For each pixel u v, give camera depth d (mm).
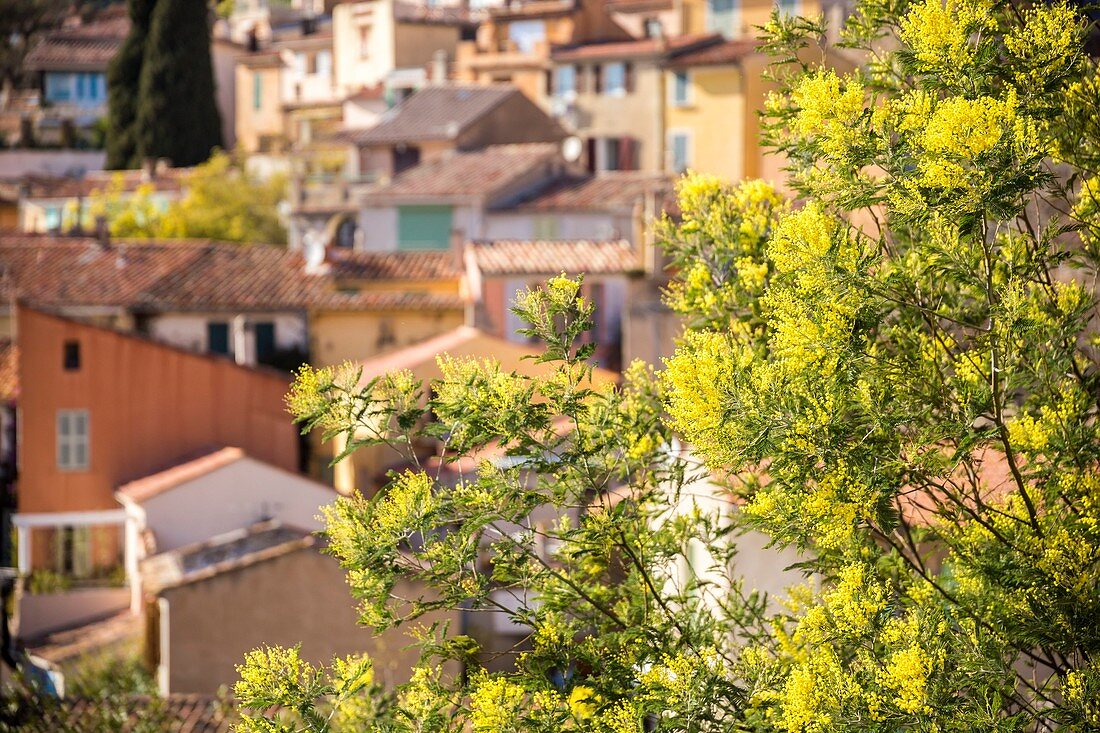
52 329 44031
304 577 28719
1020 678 10945
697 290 13438
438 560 11625
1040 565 11211
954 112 10055
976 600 11500
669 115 80438
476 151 74000
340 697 11727
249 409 45125
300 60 117062
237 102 119375
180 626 28641
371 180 81562
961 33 10680
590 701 11688
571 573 12797
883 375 11047
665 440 12672
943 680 10391
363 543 11438
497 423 11570
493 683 11258
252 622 28688
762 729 11148
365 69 112625
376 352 55281
